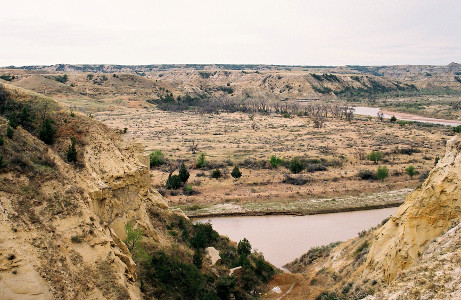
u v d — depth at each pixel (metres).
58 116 30.33
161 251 30.33
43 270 18.58
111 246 23.66
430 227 26.75
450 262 21.03
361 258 35.38
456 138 30.31
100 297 20.16
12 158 22.39
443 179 27.23
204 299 28.53
